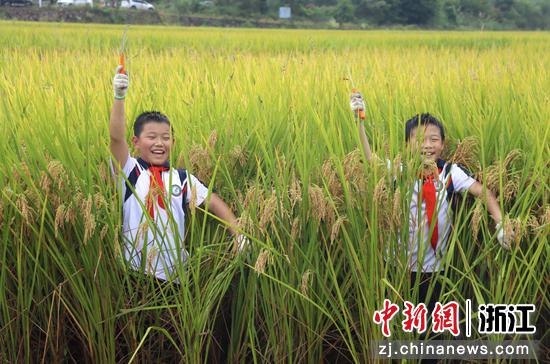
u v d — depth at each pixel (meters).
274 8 67.00
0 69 7.44
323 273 3.40
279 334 3.41
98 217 3.21
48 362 3.62
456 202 3.48
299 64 7.57
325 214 3.24
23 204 3.08
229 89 5.16
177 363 3.64
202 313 3.23
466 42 24.16
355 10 68.50
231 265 3.24
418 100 4.70
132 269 3.33
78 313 3.44
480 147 3.75
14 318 3.36
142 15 55.38
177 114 4.34
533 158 3.61
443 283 3.28
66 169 3.31
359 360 3.62
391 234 3.16
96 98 4.64
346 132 3.91
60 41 19.36
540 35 31.53
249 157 3.74
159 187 3.19
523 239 3.44
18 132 3.73
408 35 30.06
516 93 4.96
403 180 3.20
